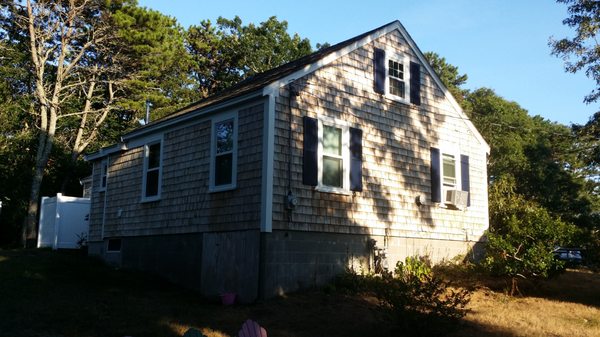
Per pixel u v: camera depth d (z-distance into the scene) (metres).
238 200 12.56
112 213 17.52
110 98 33.88
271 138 12.05
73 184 33.06
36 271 13.91
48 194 31.59
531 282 13.98
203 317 9.94
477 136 17.97
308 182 12.62
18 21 28.30
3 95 31.72
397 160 15.02
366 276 13.00
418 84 16.14
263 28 43.34
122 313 9.84
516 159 33.25
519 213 18.52
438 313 8.55
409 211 15.08
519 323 10.16
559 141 27.11
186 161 14.53
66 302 10.51
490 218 18.89
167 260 14.60
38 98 29.66
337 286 12.58
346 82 14.05
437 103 16.69
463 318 10.33
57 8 28.25
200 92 42.59
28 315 9.29
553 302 12.40
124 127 36.56
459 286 13.70
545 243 12.97
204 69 43.09
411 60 16.12
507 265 12.78
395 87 15.54
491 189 19.98
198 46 42.47
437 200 15.88
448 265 15.12
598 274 18.31
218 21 44.16
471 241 16.92
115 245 17.31
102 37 29.97
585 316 11.06
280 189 12.06
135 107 32.56
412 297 8.52
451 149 16.84
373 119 14.59
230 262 12.42
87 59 32.25
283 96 12.50
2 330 8.33
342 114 13.78
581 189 38.22
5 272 13.45
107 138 36.22
